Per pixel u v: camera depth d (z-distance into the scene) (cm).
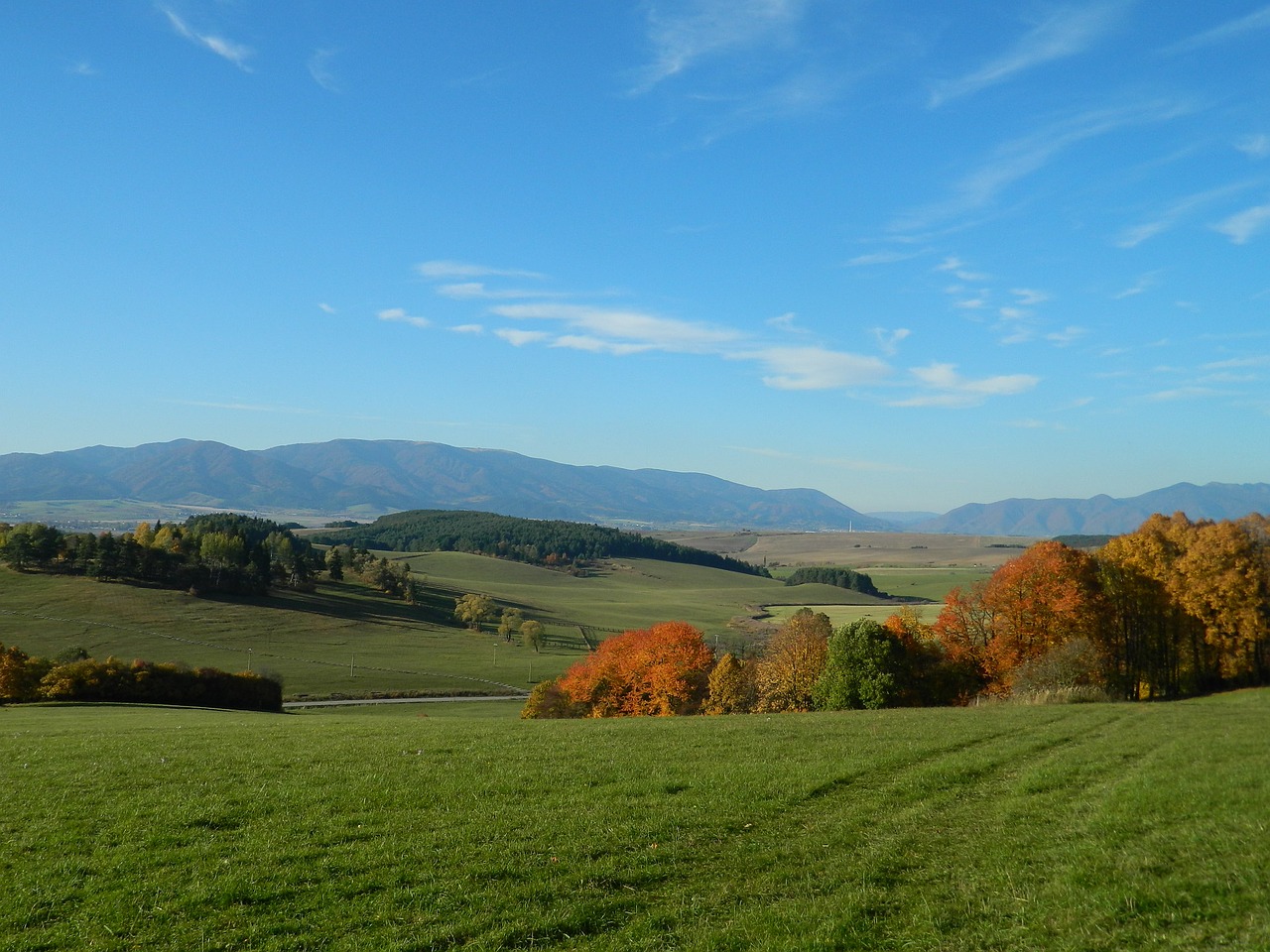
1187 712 3572
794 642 6831
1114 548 6331
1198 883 1195
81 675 7919
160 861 1456
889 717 3534
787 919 1171
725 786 1972
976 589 6219
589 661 7819
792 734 2912
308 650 14388
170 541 18025
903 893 1260
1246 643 5831
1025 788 1897
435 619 18375
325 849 1510
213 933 1173
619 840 1552
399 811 1772
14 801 1869
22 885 1345
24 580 15562
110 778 2116
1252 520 6250
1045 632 5669
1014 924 1122
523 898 1280
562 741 2812
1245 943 980
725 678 6819
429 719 4200
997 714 3581
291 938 1153
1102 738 2708
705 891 1302
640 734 2998
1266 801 1650
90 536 16988
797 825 1648
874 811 1733
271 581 18350
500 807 1798
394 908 1248
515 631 17250
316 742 2833
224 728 3469
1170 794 1728
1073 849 1401
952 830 1580
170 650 13325
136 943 1147
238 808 1791
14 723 4262
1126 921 1095
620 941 1129
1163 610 5978
